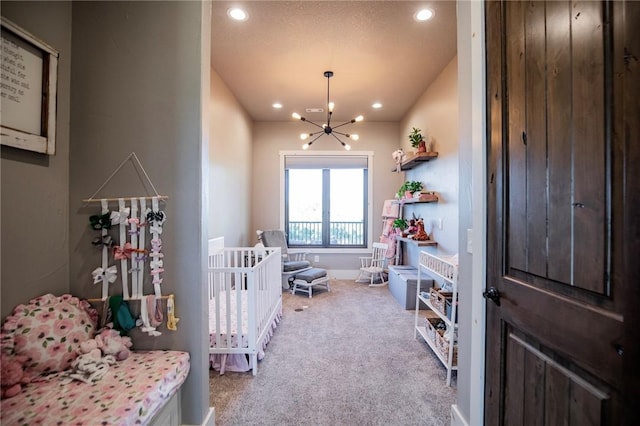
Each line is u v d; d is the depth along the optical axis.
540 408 0.99
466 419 1.51
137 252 1.58
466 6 1.50
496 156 1.25
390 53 3.12
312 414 1.78
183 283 1.58
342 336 2.90
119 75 1.59
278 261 3.32
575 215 0.85
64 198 1.57
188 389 1.57
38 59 1.41
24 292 1.37
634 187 0.69
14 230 1.33
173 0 1.59
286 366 2.33
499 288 1.23
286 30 2.71
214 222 3.47
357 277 5.54
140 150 1.60
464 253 1.55
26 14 1.36
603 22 0.75
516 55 1.12
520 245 1.10
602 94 0.76
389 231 5.08
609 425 0.74
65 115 1.57
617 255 0.73
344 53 3.12
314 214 5.70
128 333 1.58
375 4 2.38
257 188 5.54
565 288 0.89
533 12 1.02
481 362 1.35
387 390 2.01
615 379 0.73
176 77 1.58
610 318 0.74
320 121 5.51
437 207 3.70
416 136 3.96
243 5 2.38
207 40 1.65
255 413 1.78
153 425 1.29
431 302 2.54
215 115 3.52
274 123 5.54
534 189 1.02
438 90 3.65
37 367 1.29
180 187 1.58
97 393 1.21
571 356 0.86
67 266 1.59
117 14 1.59
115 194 1.60
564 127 0.88
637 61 0.68
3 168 1.28
